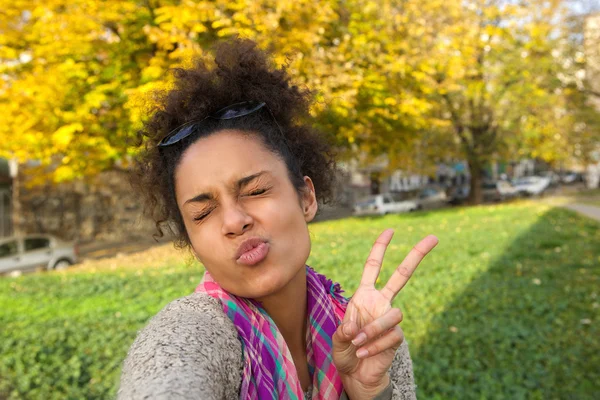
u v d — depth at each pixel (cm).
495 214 2028
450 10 1538
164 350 81
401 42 1325
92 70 1179
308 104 132
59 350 568
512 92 2431
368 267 113
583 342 566
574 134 2633
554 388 454
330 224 1903
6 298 881
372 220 2017
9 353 572
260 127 109
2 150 1160
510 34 2019
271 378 97
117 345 579
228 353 90
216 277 102
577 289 782
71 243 1712
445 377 475
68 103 1129
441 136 2572
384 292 109
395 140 1658
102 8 1071
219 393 83
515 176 5906
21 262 1614
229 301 100
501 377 475
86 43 1121
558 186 5169
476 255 1083
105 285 931
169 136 108
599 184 5009
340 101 1093
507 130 2675
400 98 1343
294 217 105
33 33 1157
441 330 592
